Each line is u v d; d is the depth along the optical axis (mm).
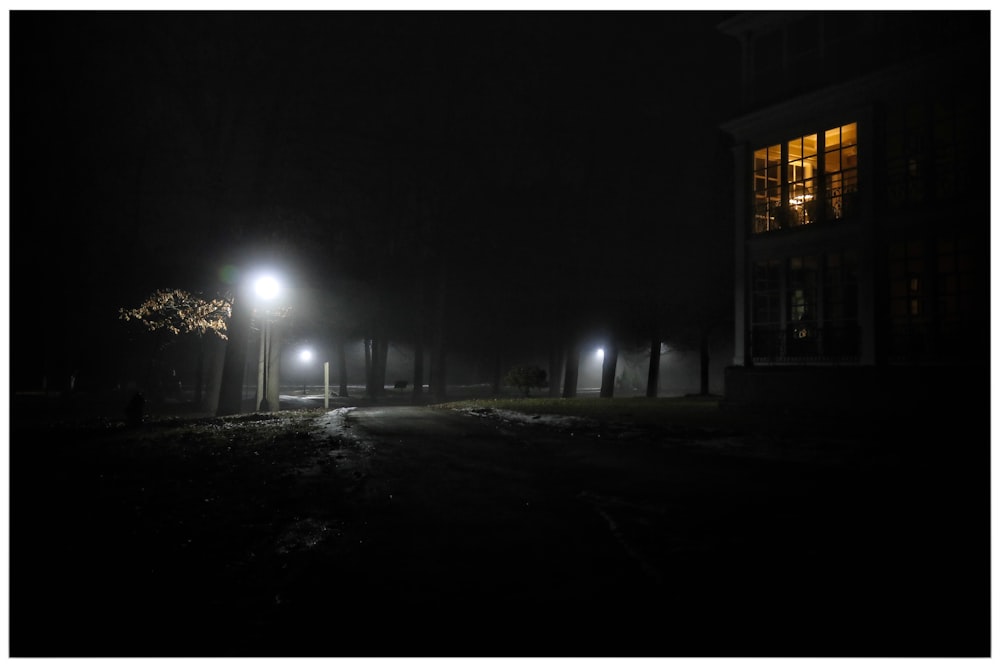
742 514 8836
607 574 6582
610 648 4875
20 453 15453
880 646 4812
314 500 10250
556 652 4840
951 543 7289
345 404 52094
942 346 18641
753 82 23984
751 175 23859
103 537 8180
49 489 11188
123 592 6289
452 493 10727
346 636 5215
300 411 31594
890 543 7348
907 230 19422
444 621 5473
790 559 6855
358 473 12578
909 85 19531
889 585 6043
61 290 49438
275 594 6184
